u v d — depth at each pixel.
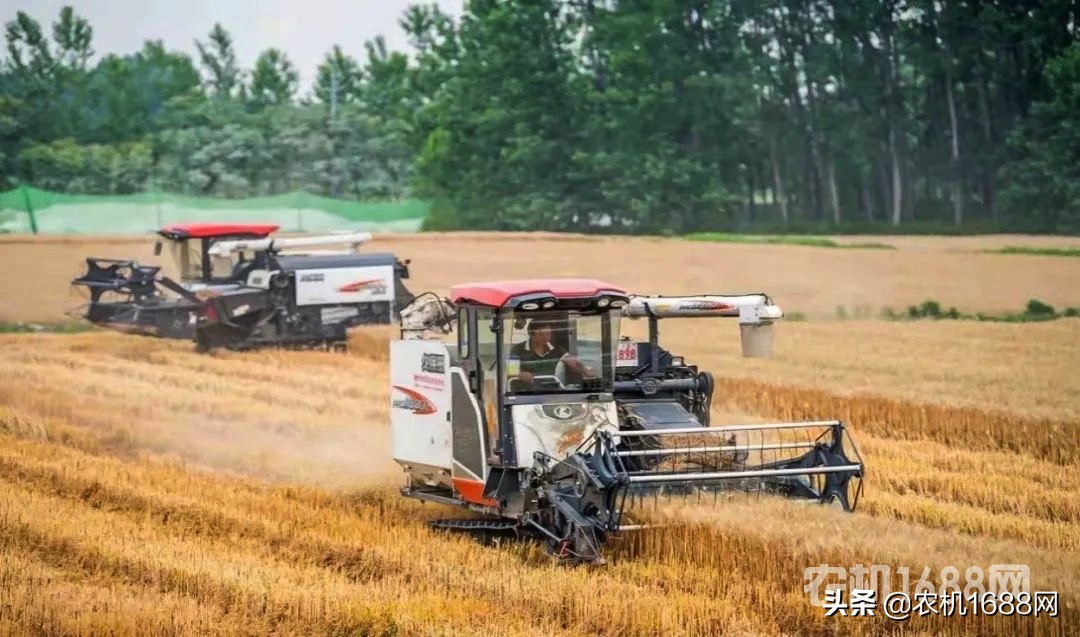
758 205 98.25
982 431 30.81
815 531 19.30
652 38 100.06
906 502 23.25
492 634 16.67
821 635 16.73
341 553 20.70
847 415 33.00
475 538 21.86
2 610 18.02
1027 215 88.44
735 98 96.06
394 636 16.88
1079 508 23.41
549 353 21.62
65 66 145.75
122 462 28.69
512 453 21.25
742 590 17.98
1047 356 41.62
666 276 71.19
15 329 57.28
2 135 135.50
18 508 23.64
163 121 136.62
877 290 63.75
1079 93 86.19
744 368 39.19
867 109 94.81
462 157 109.56
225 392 38.41
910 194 93.88
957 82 92.81
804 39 96.69
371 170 125.12
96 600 18.31
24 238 97.81
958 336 47.16
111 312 49.72
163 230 49.78
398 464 25.27
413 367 23.70
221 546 21.31
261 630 17.27
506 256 81.81
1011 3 92.12
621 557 19.91
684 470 21.11
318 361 44.22
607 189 99.69
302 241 48.62
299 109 132.00
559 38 107.69
